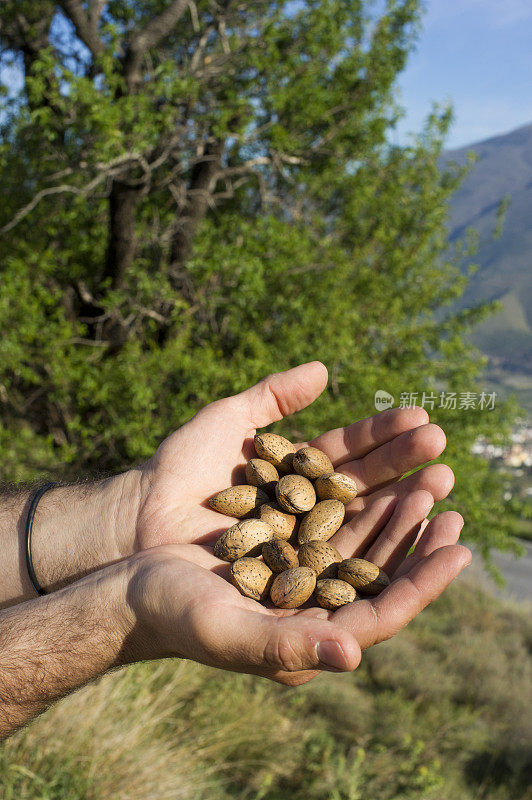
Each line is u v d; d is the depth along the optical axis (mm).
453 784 900
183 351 1259
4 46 1418
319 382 511
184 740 762
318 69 1390
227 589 374
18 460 1136
